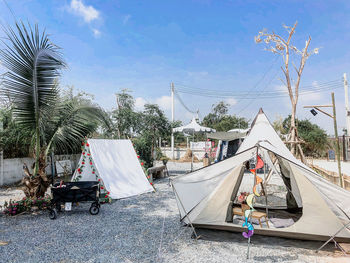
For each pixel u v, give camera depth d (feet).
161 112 64.59
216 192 15.40
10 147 34.24
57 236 15.23
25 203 19.92
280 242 14.17
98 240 14.58
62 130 22.40
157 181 36.04
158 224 17.46
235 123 111.65
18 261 12.00
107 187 24.84
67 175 39.96
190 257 12.39
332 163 59.21
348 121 66.44
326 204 13.57
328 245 13.70
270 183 34.35
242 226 13.91
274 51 31.94
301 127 76.38
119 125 55.52
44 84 19.84
